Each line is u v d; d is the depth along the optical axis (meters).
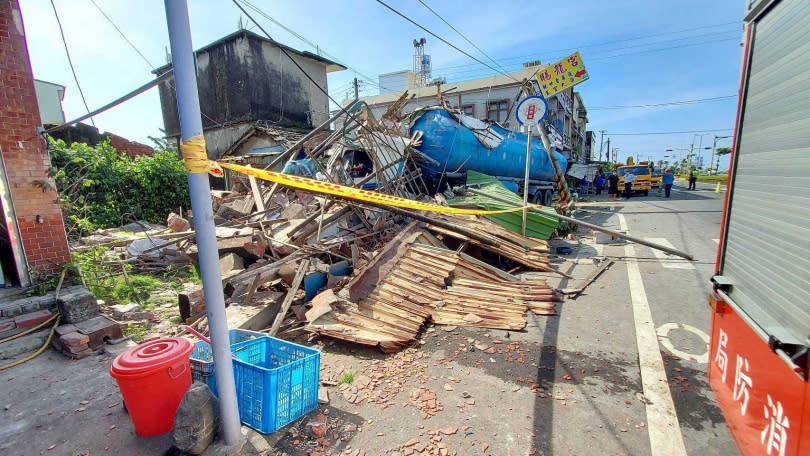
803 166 1.64
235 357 3.00
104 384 3.54
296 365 2.95
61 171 7.99
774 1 1.99
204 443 2.58
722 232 2.68
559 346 4.23
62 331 4.23
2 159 4.66
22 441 2.78
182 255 7.33
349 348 4.31
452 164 11.58
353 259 6.16
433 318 4.95
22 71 4.76
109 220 10.44
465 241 7.38
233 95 18.80
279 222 6.96
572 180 26.02
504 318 4.89
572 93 33.94
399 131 10.98
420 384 3.55
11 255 4.86
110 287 5.97
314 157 8.96
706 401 3.19
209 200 2.40
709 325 4.70
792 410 1.63
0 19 4.54
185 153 2.30
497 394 3.36
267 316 4.91
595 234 11.06
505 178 14.09
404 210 7.57
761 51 2.19
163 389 2.75
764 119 2.09
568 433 2.84
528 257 7.42
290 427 2.93
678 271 7.05
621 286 6.27
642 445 2.70
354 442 2.79
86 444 2.74
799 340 1.59
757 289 2.07
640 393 3.34
